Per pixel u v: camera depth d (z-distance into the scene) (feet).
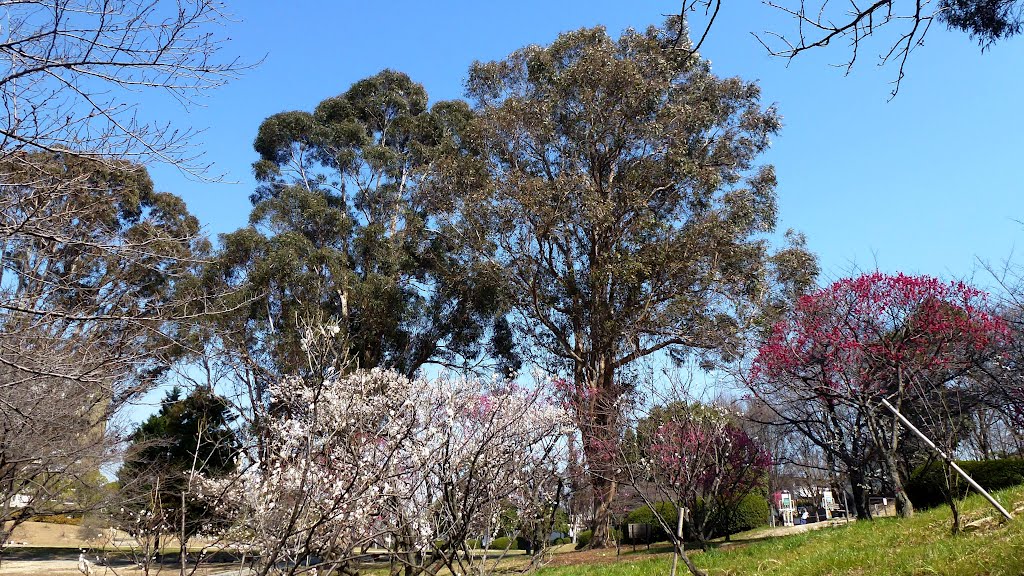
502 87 72.59
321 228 77.56
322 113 86.99
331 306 72.64
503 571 20.24
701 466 34.01
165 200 66.03
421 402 22.71
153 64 14.23
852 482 38.32
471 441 21.91
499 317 80.28
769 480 62.49
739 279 61.36
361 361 73.87
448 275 75.05
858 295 38.47
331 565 14.40
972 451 52.75
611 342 61.82
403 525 17.42
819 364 38.04
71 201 19.62
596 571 36.63
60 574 53.31
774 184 66.44
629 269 59.16
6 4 13.57
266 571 12.67
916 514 30.63
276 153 85.40
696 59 60.59
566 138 69.82
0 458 26.25
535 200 61.87
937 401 35.76
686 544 47.16
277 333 64.28
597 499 54.90
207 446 44.65
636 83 62.64
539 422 29.96
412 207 78.64
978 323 35.83
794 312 41.04
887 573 19.61
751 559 30.09
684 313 60.29
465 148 73.67
